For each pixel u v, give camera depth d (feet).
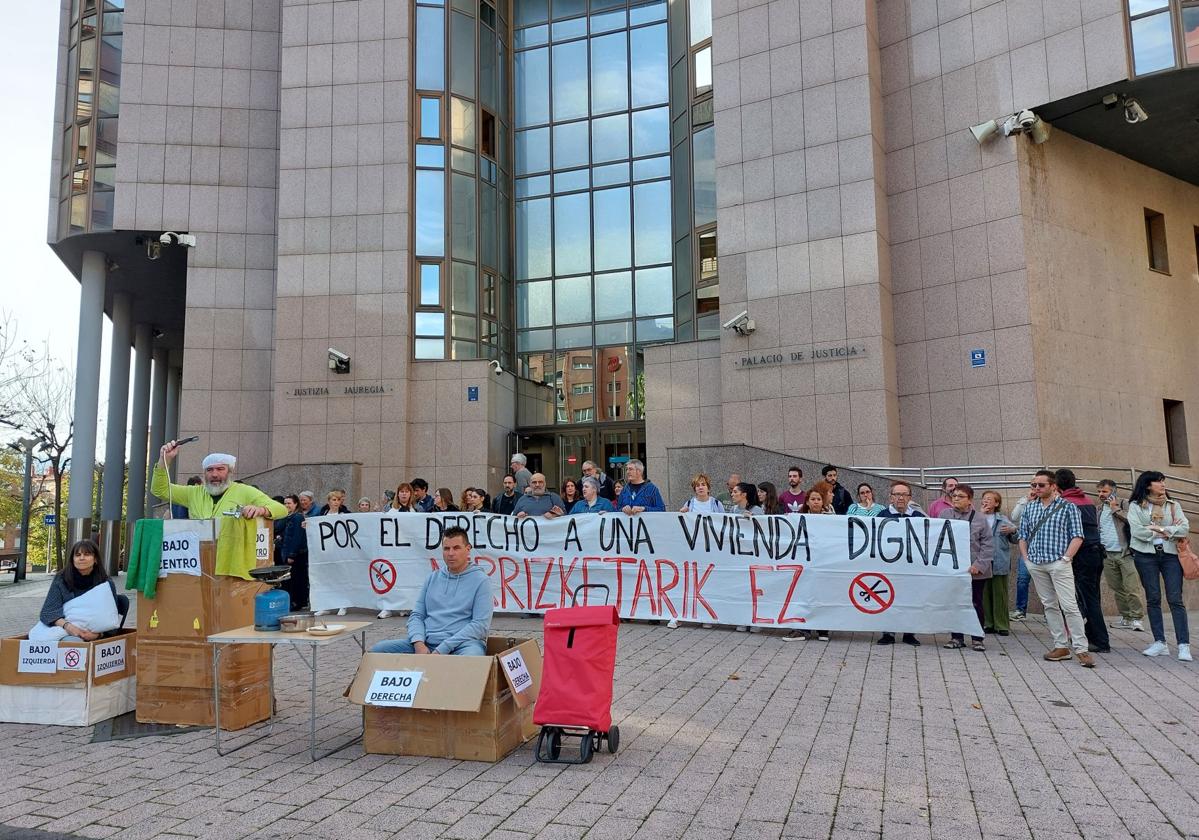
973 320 52.54
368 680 18.48
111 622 23.20
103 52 74.18
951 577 30.17
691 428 62.75
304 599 41.42
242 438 69.92
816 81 57.41
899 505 32.27
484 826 14.03
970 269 52.90
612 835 13.55
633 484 37.04
